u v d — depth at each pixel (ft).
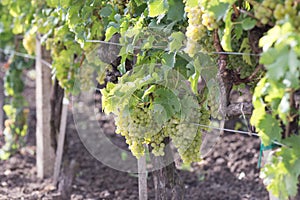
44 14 12.64
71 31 11.34
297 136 6.60
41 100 14.93
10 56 17.63
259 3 6.82
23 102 17.49
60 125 14.40
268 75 5.97
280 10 6.23
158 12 8.28
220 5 6.74
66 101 13.10
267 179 6.67
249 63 7.61
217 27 7.11
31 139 18.92
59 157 14.19
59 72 12.60
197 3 7.46
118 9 9.66
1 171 15.84
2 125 20.31
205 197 13.65
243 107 8.54
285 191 6.60
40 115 15.03
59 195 13.46
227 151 16.14
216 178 14.79
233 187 14.16
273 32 6.08
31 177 15.34
